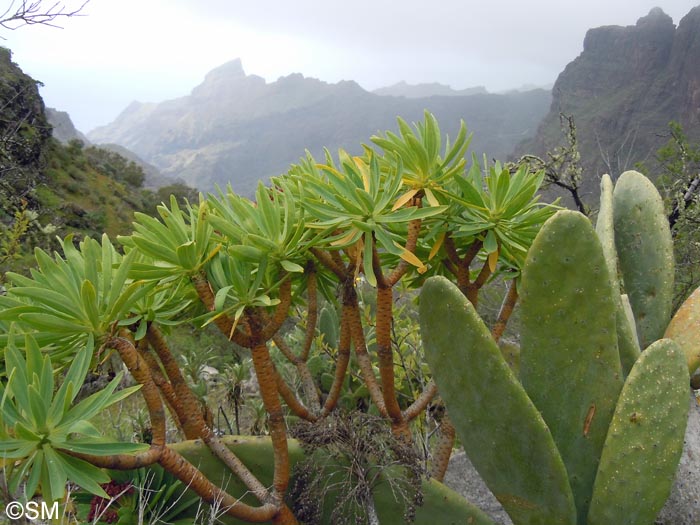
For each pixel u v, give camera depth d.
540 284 1.89
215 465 1.98
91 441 1.43
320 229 1.95
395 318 3.69
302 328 4.13
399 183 1.86
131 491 2.04
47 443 1.39
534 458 1.82
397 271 2.02
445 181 2.15
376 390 2.20
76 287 1.58
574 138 5.32
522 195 2.01
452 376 1.87
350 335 2.26
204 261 1.77
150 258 1.90
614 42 82.69
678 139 6.15
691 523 2.07
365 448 1.92
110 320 1.60
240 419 3.90
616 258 2.39
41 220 12.48
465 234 2.14
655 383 1.80
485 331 1.77
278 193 2.14
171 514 1.98
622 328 2.22
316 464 2.00
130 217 34.72
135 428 3.15
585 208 5.30
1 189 7.00
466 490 2.77
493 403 1.81
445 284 1.79
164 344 1.91
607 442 1.83
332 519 1.94
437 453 2.34
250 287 1.84
